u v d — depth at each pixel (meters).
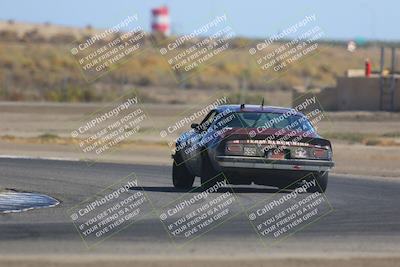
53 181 60.44
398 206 50.22
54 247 35.38
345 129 125.06
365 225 42.84
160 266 31.86
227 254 34.59
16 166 71.56
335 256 34.38
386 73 165.00
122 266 31.72
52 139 101.00
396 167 80.44
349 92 153.75
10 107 153.12
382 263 33.28
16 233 38.44
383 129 126.19
